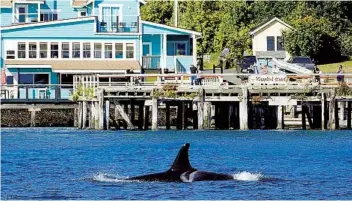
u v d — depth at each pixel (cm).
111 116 15538
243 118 14250
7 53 17888
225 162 9956
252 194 7138
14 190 7581
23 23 18000
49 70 17900
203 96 14225
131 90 14375
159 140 12900
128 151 11312
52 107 16475
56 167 9438
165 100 14300
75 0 19738
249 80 14412
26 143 12700
